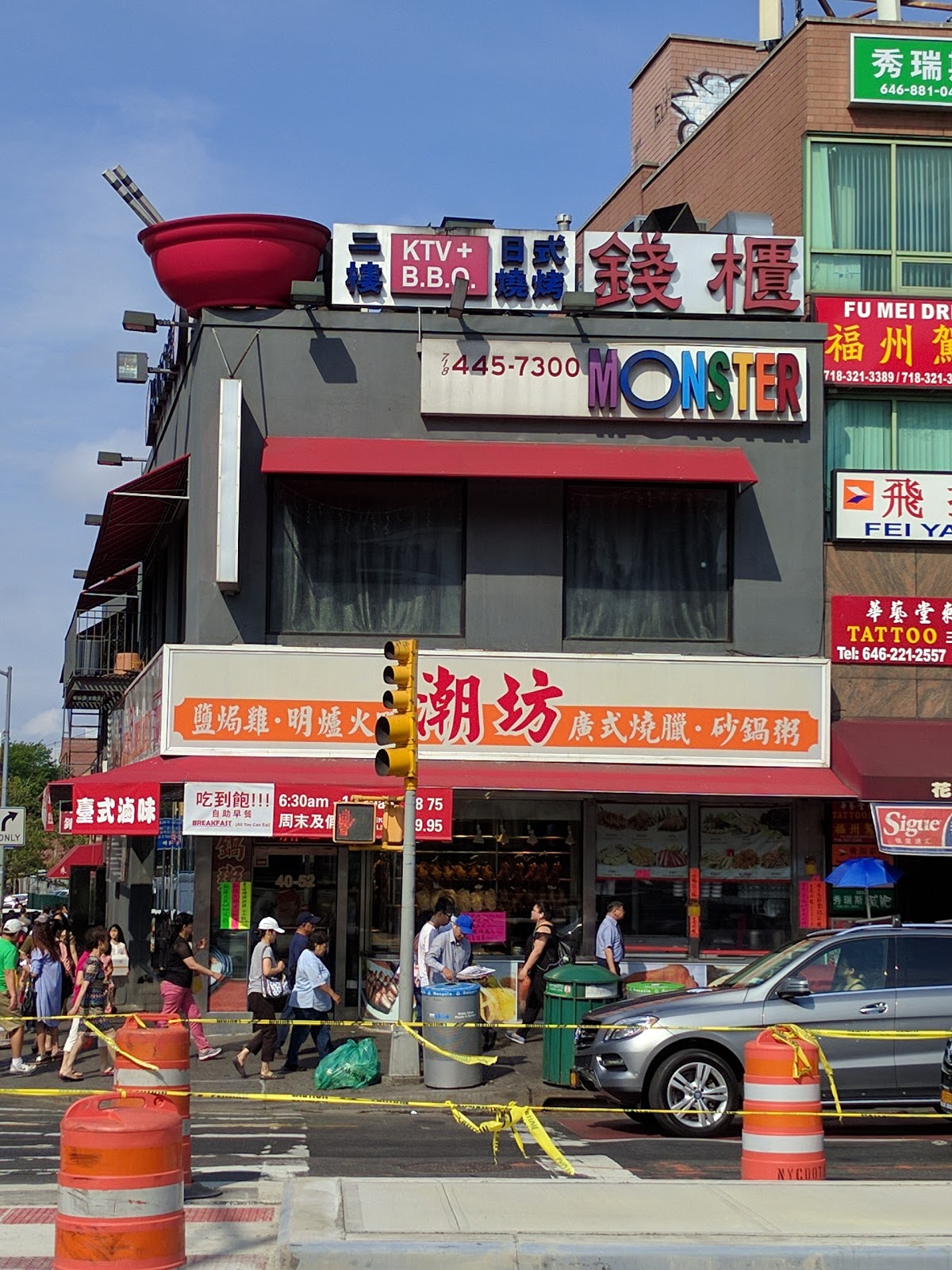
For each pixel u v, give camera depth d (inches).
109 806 772.6
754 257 878.4
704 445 868.6
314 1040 743.1
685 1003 553.6
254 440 848.9
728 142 1069.1
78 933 1509.6
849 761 823.1
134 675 1107.9
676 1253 295.6
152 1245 266.8
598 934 792.9
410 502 865.5
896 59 922.7
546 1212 332.2
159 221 930.1
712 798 863.7
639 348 863.7
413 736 669.3
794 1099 395.9
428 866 852.6
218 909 842.2
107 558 1085.1
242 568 841.5
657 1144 524.1
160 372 995.3
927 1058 544.4
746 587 867.4
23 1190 410.0
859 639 871.7
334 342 856.3
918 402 904.3
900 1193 363.3
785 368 871.1
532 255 864.9
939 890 876.6
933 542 879.1
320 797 775.1
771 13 1229.1
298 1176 443.8
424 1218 323.6
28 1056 792.9
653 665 849.5
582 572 871.1
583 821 858.1
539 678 844.6
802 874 861.8
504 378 855.7
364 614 856.3
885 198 920.3
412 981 673.0
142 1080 401.7
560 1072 652.7
